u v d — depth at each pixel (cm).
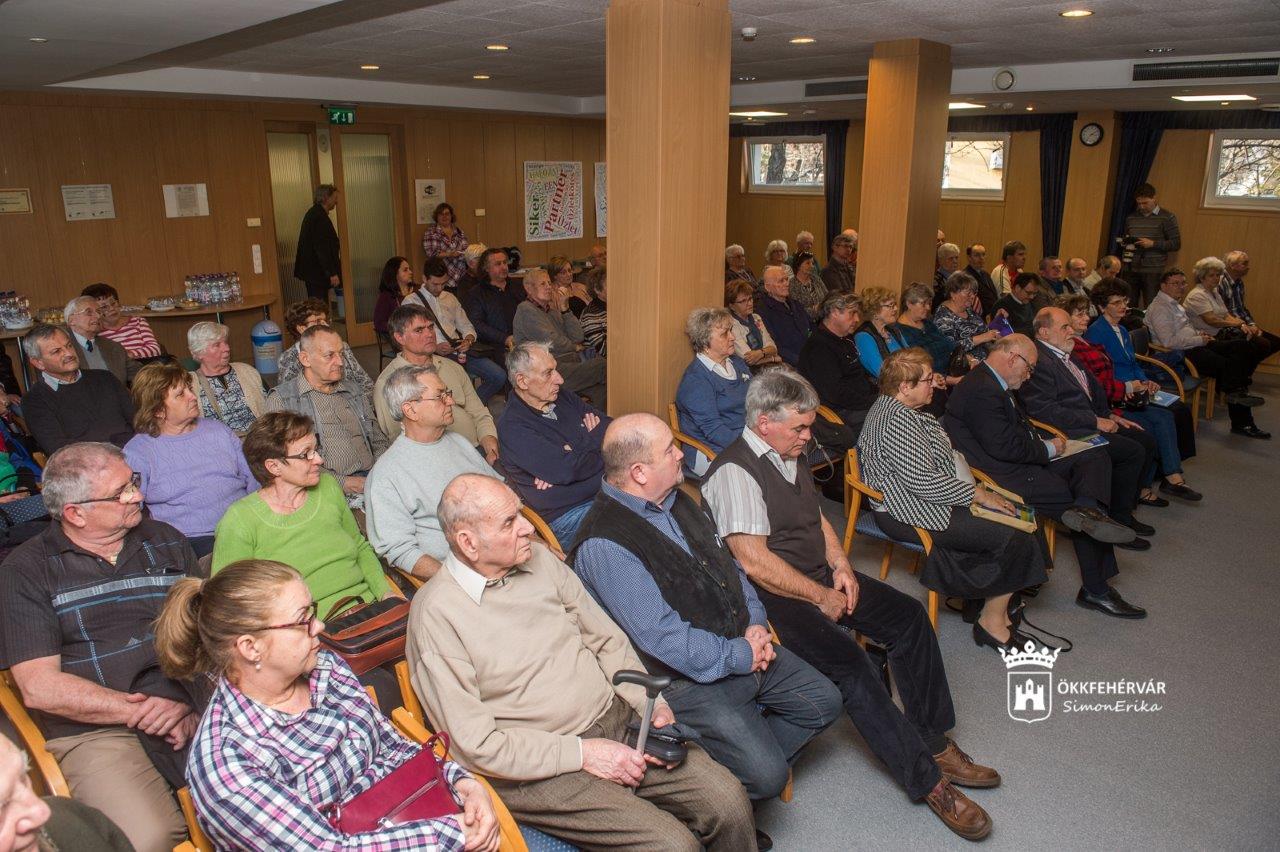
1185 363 654
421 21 500
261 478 263
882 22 509
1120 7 452
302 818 166
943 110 620
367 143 941
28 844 130
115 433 417
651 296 386
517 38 568
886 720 259
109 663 222
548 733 208
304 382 370
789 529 283
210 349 404
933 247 653
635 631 235
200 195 802
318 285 847
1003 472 391
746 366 439
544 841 207
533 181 1106
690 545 253
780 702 252
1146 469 492
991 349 398
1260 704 321
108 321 563
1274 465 588
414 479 297
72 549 224
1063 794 272
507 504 207
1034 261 1097
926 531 340
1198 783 278
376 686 238
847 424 483
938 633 367
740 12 479
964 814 253
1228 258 715
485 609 211
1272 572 428
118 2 300
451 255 935
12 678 221
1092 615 386
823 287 846
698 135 381
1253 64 602
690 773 214
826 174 1245
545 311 623
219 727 169
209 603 170
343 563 276
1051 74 688
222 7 311
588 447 354
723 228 404
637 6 359
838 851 248
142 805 207
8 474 364
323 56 652
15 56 447
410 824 175
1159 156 972
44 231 709
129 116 746
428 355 400
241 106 819
